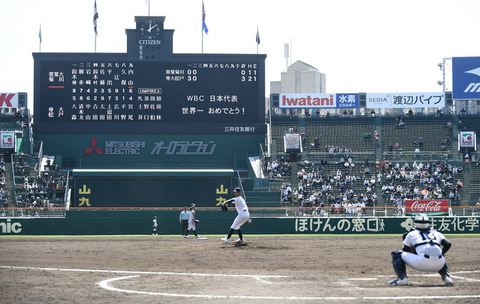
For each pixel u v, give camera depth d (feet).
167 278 49.65
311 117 217.97
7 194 171.22
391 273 55.31
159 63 188.65
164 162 193.26
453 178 190.70
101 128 187.93
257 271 56.18
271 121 216.13
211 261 65.31
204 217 129.80
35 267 59.67
